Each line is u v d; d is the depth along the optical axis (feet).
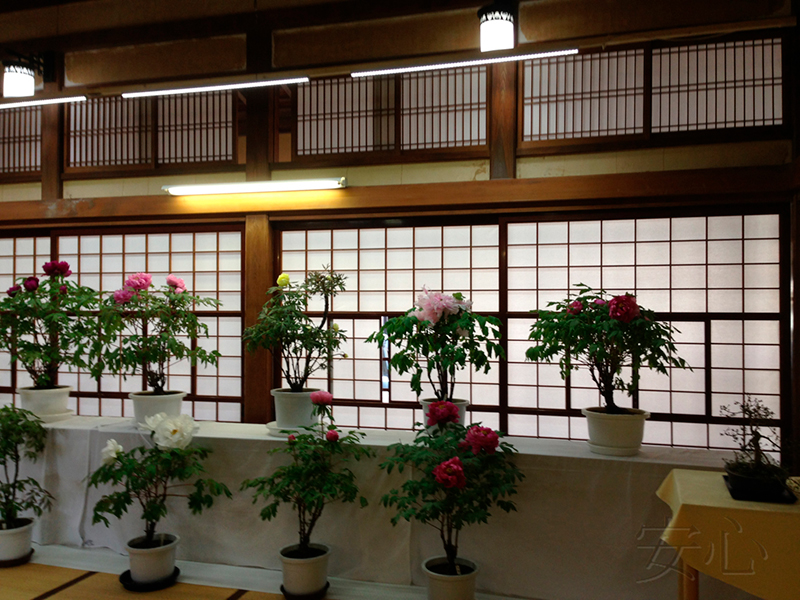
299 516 9.43
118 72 13.78
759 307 11.07
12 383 14.51
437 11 12.24
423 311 9.17
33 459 10.94
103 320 10.66
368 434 10.84
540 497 9.09
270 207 12.82
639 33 10.20
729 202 10.94
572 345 9.03
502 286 12.19
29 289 11.04
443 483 7.81
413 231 12.76
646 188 11.10
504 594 9.21
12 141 14.42
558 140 11.76
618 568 8.77
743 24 10.16
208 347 13.55
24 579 9.65
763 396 11.02
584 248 11.91
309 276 11.46
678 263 11.46
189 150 13.52
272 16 12.85
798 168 10.13
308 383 13.20
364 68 10.66
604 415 9.00
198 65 13.35
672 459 8.82
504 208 11.93
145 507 9.40
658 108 11.34
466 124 12.21
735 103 11.02
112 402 14.07
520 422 12.14
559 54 10.17
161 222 13.57
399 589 9.36
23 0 14.15
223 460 10.25
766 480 6.42
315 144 12.94
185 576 9.80
